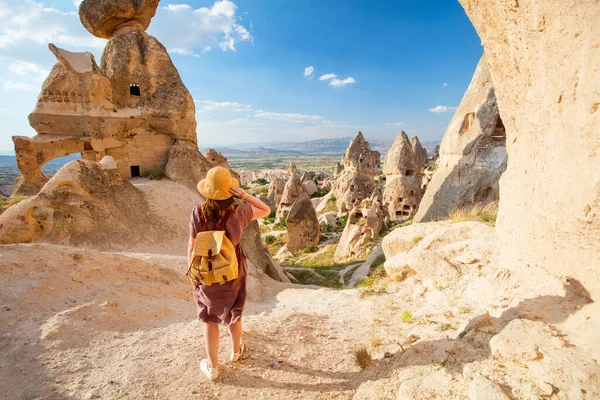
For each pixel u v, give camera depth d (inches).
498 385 84.0
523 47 115.0
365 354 121.8
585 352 83.9
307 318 175.9
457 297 165.8
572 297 104.1
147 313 173.8
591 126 85.5
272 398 103.7
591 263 97.4
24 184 616.7
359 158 1601.9
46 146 610.5
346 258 884.6
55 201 423.8
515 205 150.7
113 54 672.4
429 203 720.3
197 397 102.7
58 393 101.4
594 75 82.2
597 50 81.0
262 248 669.9
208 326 109.1
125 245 447.2
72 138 622.2
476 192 589.9
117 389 104.2
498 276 152.9
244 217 108.1
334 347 137.2
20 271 183.2
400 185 1318.9
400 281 226.5
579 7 83.0
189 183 645.3
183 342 137.2
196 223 106.5
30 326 139.7
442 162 724.0
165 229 506.9
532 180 129.0
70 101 623.5
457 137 664.4
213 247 101.0
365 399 101.9
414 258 222.2
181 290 254.1
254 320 169.6
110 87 657.0
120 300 180.7
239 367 118.1
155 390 104.7
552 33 93.3
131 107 679.1
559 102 96.7
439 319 143.0
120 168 659.4
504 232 168.7
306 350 133.6
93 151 633.6
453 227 246.4
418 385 97.8
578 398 73.1
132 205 500.1
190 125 719.7
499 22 125.0
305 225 1123.9
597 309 93.0
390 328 151.4
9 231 384.8
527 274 130.5
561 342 88.5
